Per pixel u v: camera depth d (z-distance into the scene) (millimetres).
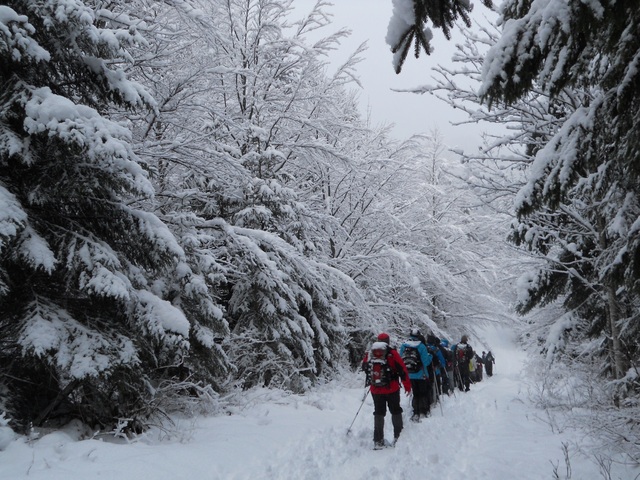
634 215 5430
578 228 8102
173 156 8484
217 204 11109
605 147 4828
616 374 7070
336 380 13547
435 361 10195
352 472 5363
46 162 6125
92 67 6363
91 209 6605
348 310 15328
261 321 10945
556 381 8945
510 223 9031
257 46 13133
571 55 3242
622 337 6941
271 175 12742
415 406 8641
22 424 5633
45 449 4918
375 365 6738
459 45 7496
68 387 5844
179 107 8914
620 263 4812
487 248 18516
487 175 8438
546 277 8648
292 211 11492
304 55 13352
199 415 7844
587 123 4219
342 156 13039
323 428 7887
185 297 7656
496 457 5477
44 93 5648
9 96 5742
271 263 9258
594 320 8562
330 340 13875
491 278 19359
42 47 6199
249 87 12906
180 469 5070
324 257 14523
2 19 5266
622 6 2902
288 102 13570
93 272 5789
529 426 7004
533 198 4590
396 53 2945
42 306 5770
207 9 12789
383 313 16703
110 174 6074
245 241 9047
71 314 6121
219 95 13211
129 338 6184
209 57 10688
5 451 4723
